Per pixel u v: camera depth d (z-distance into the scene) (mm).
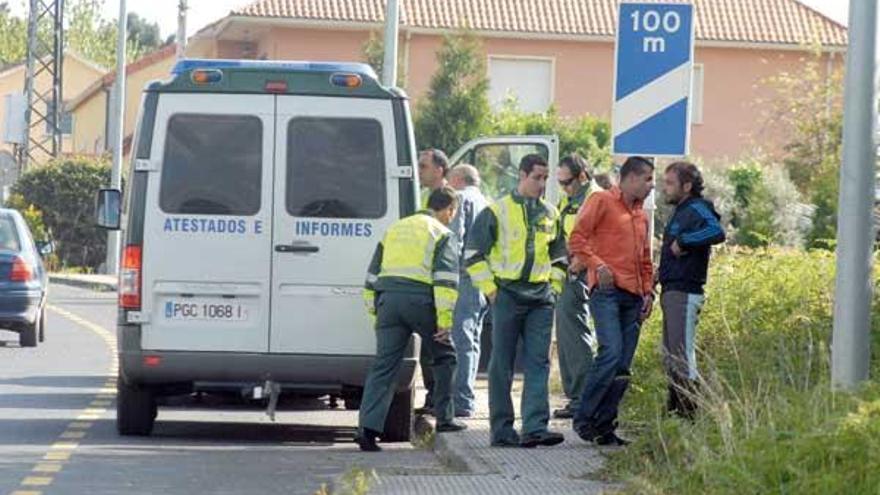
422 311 31031
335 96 32156
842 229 22609
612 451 27781
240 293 31922
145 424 33156
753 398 24312
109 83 184125
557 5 127500
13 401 38969
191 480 27578
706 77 126750
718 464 21266
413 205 32125
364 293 31625
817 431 20656
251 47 132375
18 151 138375
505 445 29766
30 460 29453
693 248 28297
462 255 34688
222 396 37438
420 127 101875
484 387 40562
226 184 31953
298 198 32000
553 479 25766
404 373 31828
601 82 126750
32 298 54438
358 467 27266
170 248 31828
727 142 126812
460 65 102438
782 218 77000
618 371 29000
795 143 84312
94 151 192125
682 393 27297
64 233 126750
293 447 32312
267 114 32062
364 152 32156
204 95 32000
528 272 29594
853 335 22625
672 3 28547
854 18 22453
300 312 32000
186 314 31875
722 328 32812
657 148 28609
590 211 29000
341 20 121688
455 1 126188
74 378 44906
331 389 32375
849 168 22531
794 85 98500
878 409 20797
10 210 56562
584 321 32750
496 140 46875
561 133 105625
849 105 22500
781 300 33781
